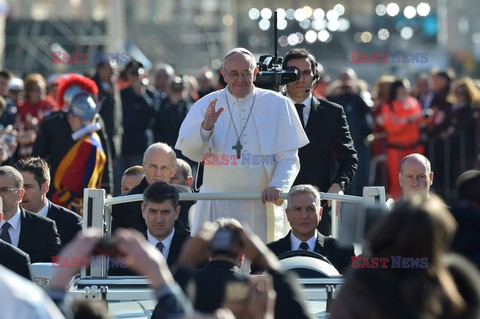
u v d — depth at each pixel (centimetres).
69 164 3972
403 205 1491
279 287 1714
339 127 3353
